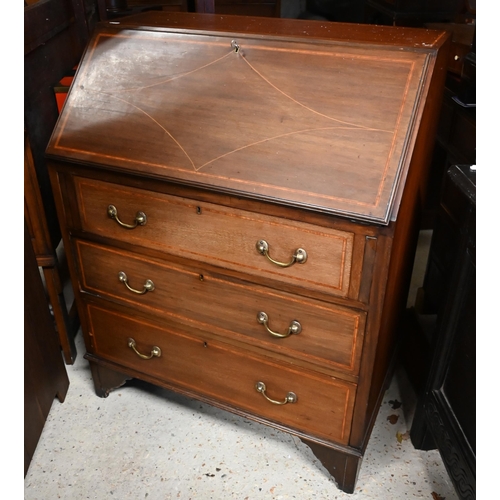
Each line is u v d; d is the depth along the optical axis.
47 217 1.67
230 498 1.39
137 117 1.25
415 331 1.77
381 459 1.49
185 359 1.47
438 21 2.07
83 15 1.92
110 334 1.56
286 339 1.26
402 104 1.06
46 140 1.64
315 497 1.39
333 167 1.06
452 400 1.31
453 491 1.40
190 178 1.15
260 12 2.25
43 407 1.55
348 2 2.67
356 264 1.08
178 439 1.55
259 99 1.16
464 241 1.19
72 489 1.41
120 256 1.39
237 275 1.24
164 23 1.37
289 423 1.40
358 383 1.23
